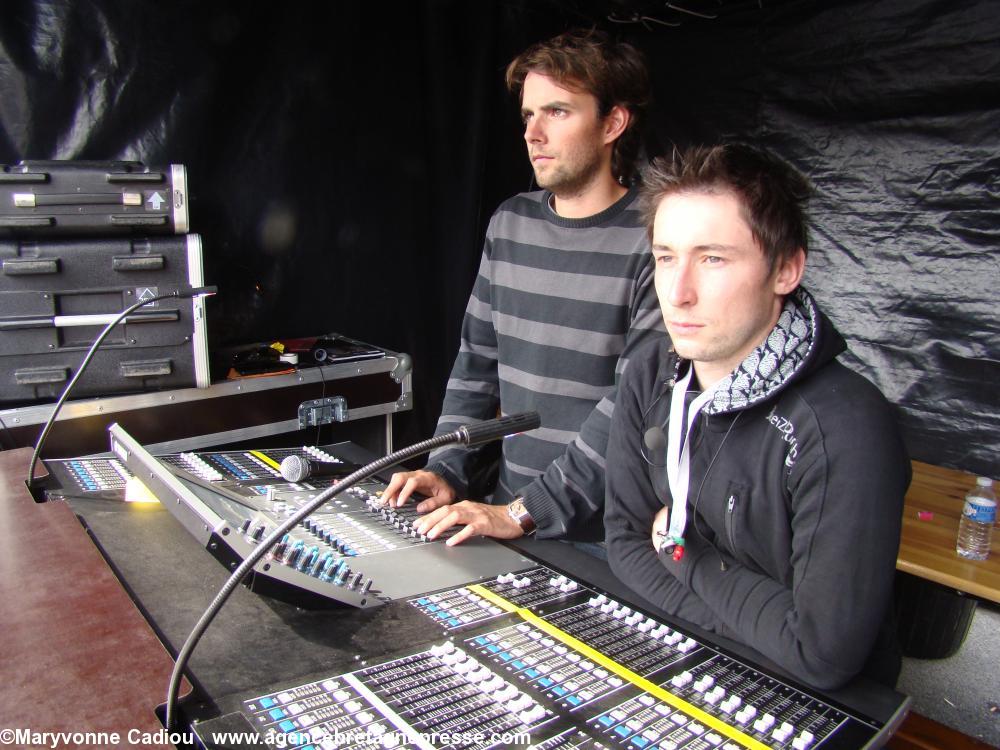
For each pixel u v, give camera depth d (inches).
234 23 120.8
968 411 132.3
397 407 129.0
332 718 33.2
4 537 50.8
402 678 36.9
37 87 106.7
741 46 146.6
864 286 139.9
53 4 106.1
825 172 141.0
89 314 94.9
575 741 33.0
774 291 42.9
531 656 40.3
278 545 43.1
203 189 122.0
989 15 121.1
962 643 127.4
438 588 48.3
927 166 131.1
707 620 45.5
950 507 108.2
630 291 72.5
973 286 129.8
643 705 36.4
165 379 100.3
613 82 71.3
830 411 42.1
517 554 55.9
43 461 68.7
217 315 124.0
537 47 73.8
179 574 47.8
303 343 132.0
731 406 44.1
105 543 52.3
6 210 89.2
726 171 40.5
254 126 125.9
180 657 32.0
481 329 86.0
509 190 160.2
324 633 41.0
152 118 115.9
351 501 63.0
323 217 136.1
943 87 127.0
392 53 139.2
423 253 150.3
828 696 39.2
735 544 47.3
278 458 72.4
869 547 39.9
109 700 33.0
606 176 76.0
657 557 50.3
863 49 133.4
